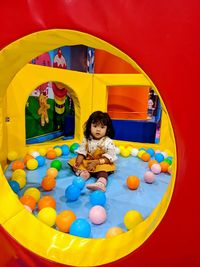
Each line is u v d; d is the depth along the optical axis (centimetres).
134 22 78
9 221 109
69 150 300
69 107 453
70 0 86
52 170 205
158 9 75
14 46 101
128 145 327
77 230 117
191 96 75
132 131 368
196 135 76
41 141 366
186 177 78
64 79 288
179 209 80
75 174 216
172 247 83
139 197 170
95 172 209
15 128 249
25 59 121
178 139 78
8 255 105
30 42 102
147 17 77
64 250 102
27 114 336
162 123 310
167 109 78
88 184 193
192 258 81
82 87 312
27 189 171
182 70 75
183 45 74
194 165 77
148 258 86
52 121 402
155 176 217
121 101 367
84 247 103
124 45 81
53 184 179
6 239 104
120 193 176
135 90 365
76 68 452
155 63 77
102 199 154
